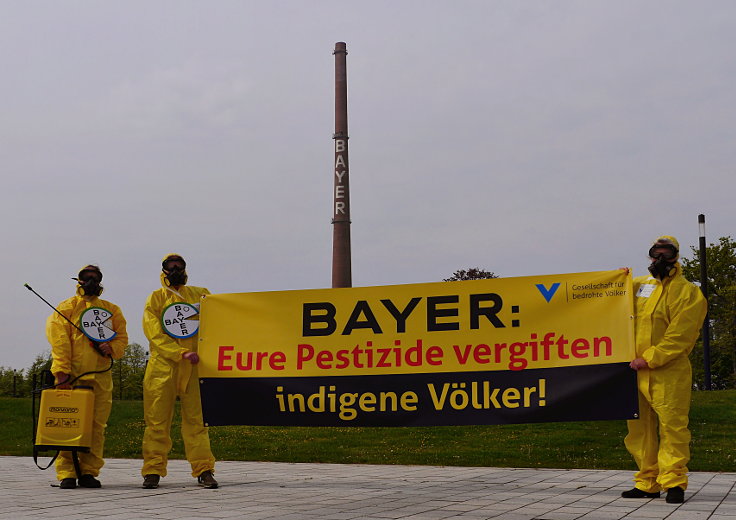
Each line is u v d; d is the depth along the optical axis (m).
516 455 13.17
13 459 13.76
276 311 8.64
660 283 7.50
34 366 41.31
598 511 6.54
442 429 16.39
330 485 8.88
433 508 6.77
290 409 8.49
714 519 6.02
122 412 20.12
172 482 9.15
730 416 17.17
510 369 7.94
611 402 7.60
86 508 6.69
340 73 38.88
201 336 8.75
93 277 8.88
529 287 7.98
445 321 8.17
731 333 44.22
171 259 8.80
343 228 37.62
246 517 6.14
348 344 8.41
